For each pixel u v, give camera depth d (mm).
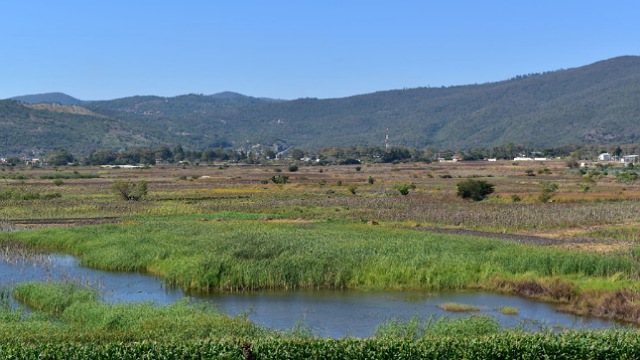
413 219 72438
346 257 43344
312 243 48312
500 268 42000
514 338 24266
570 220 69062
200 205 87625
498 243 50531
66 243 54406
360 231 58844
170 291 39438
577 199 94062
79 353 22484
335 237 52812
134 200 96562
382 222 70250
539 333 25469
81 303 32625
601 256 43344
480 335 25812
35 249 53750
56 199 96938
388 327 28016
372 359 23000
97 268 46281
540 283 38688
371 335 30469
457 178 159125
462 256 44281
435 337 24812
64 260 49156
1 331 25609
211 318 28516
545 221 68250
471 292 39438
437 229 64250
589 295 36031
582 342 24047
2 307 31938
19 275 43062
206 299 37531
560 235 60125
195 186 129625
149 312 29891
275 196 105438
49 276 41656
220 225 62719
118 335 25594
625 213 74875
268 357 22828
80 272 44562
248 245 46844
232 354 22891
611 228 63844
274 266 41031
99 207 84250
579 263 41938
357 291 39688
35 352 22516
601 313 34219
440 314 34250
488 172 189125
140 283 41469
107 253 47688
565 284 37750
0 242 55906
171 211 80875
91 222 69812
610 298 35062
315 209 83375
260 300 37438
